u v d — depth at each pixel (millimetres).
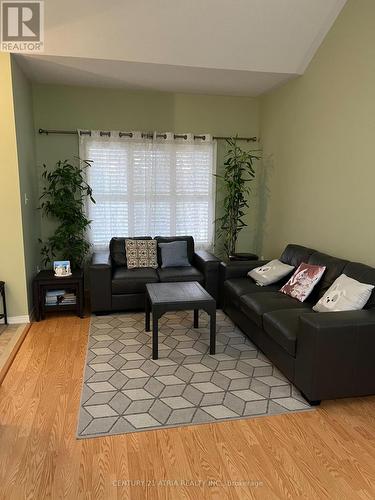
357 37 3041
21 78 3760
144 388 2543
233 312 3725
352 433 2115
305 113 3900
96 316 3980
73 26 3121
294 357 2473
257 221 5254
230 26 3230
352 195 3203
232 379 2678
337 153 3387
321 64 3559
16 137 3465
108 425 2143
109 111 4621
